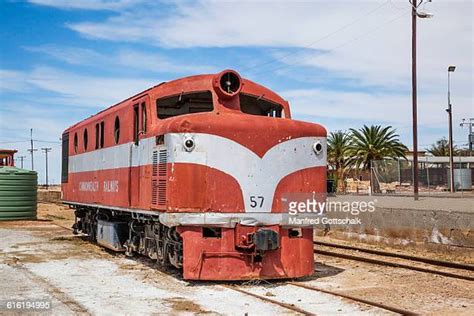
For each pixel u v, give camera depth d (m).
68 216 37.09
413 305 9.80
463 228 15.60
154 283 11.80
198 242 11.43
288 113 13.62
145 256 15.83
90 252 17.41
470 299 10.29
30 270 13.74
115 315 9.02
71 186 21.30
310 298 10.30
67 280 12.27
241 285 11.50
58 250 17.98
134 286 11.49
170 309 9.40
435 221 16.58
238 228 11.45
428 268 14.10
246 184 11.59
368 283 12.00
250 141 11.70
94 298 10.34
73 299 10.24
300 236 12.15
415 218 17.33
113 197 15.76
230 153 11.56
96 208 18.88
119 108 15.54
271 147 11.85
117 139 15.76
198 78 12.87
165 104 13.36
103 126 17.14
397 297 10.48
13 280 12.29
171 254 12.55
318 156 12.41
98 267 14.16
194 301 10.01
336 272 13.52
